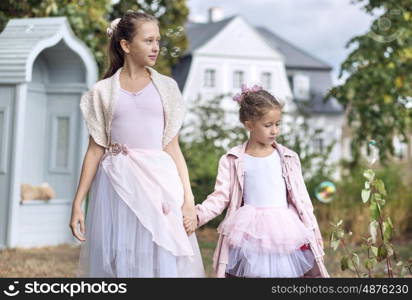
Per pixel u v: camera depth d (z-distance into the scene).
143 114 3.82
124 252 3.66
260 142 4.10
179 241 3.68
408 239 10.29
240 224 3.90
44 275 6.21
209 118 13.20
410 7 10.40
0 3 10.10
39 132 8.96
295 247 3.85
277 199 4.00
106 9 10.96
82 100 3.92
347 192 12.12
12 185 7.96
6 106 7.98
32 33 8.20
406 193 12.66
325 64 36.47
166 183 3.75
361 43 10.67
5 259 7.14
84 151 8.77
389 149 12.14
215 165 11.37
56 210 8.62
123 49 3.87
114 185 3.72
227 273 4.03
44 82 8.98
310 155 12.17
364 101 11.53
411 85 10.69
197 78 31.08
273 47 32.78
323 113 33.75
